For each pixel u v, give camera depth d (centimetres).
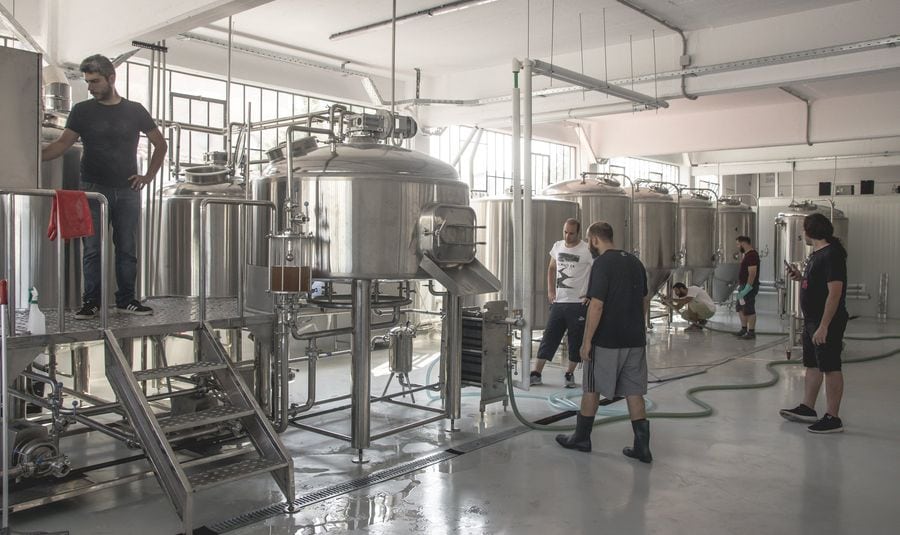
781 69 763
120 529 329
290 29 822
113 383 362
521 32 837
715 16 772
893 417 545
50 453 350
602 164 1448
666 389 645
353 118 474
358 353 431
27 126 376
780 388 653
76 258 454
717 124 1308
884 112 1130
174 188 564
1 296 308
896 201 1305
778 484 394
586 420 450
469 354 542
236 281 555
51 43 627
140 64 747
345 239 426
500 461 434
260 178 472
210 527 333
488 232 827
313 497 372
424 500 369
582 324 622
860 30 714
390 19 787
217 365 393
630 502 366
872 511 356
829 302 490
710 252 1169
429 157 470
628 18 780
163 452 331
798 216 1232
